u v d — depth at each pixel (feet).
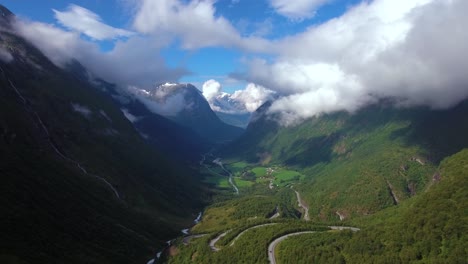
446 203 639.76
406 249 587.27
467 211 596.70
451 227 575.38
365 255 613.93
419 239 597.52
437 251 556.10
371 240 653.71
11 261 635.66
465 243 542.16
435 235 580.71
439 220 605.73
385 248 616.39
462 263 513.45
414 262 554.46
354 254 631.56
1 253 650.43
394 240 625.00
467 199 621.31
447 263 518.37
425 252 565.94
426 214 640.17
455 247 544.21
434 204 652.48
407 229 637.30
